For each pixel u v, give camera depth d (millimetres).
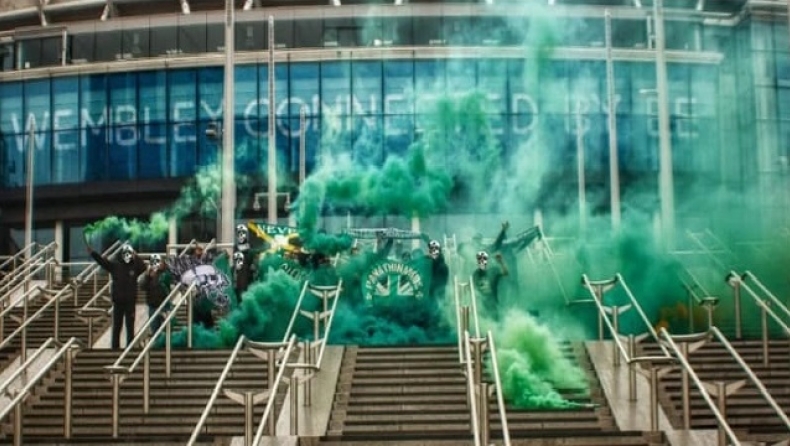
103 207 54375
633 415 16609
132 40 55906
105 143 54062
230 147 36375
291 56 52875
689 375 15164
